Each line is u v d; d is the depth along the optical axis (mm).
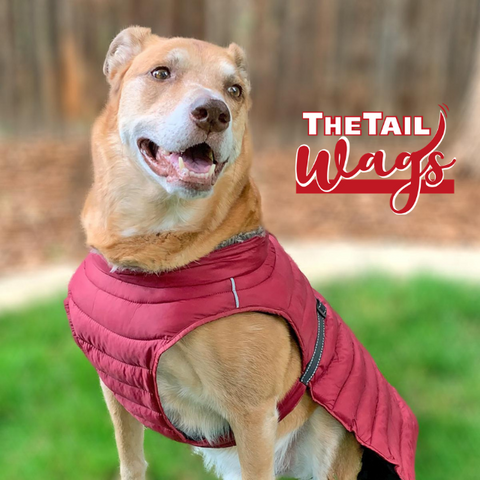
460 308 4500
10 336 4137
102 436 3205
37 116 9633
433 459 3088
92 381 3617
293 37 9609
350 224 6930
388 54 9664
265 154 9273
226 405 2137
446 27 9547
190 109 2010
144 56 2287
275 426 2174
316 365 2246
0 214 6949
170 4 9289
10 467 2994
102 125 2311
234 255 2041
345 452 2533
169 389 2238
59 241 6324
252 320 2020
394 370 3770
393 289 4812
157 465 3062
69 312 2236
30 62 9461
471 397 3523
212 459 2693
